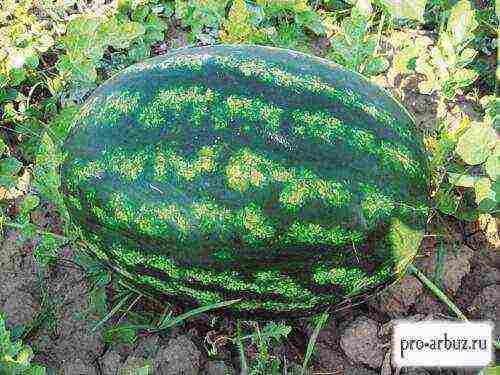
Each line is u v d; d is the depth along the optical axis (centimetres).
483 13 82
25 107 76
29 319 63
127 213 52
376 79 78
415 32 84
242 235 51
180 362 59
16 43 81
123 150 52
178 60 55
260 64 54
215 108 52
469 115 76
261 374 58
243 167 51
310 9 83
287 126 52
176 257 52
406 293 62
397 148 54
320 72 55
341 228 51
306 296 53
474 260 67
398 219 53
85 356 61
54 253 64
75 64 74
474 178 65
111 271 58
